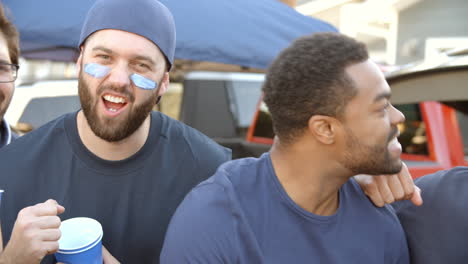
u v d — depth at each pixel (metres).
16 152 1.39
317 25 3.54
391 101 2.19
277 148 1.03
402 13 10.04
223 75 3.84
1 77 1.66
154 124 1.51
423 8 9.78
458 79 1.92
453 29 9.60
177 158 1.51
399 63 10.13
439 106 2.67
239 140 3.64
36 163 1.38
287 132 0.98
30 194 1.35
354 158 0.95
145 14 1.32
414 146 2.71
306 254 1.00
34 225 1.04
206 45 2.84
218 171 1.08
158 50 1.37
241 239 0.96
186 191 1.50
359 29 10.39
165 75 1.49
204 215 0.97
